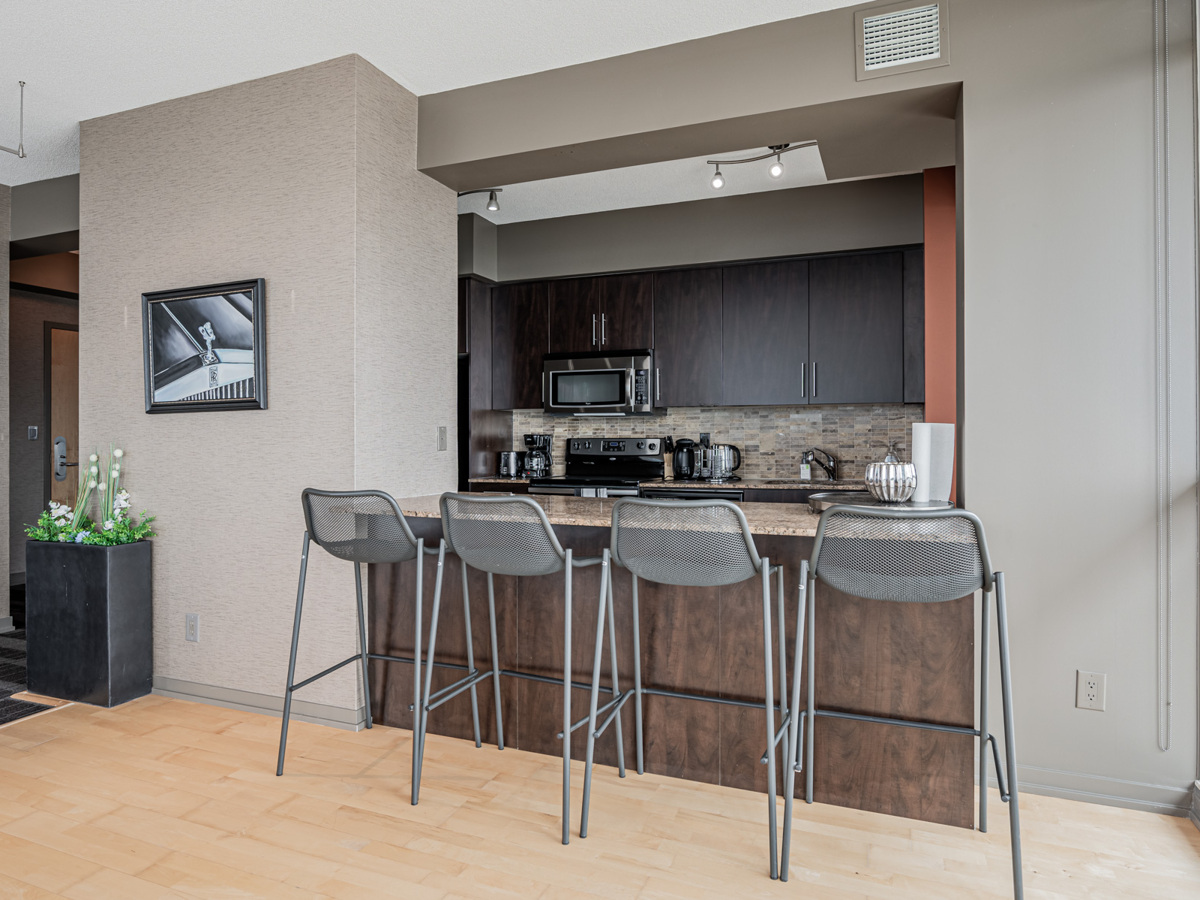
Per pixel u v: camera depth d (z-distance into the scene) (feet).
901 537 5.68
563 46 8.64
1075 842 6.50
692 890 5.86
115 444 10.42
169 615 10.12
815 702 7.36
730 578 6.38
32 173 12.66
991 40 7.37
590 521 7.55
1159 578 6.94
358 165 8.92
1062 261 7.17
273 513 9.41
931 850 6.43
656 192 13.87
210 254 9.75
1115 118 7.01
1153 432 6.94
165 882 5.92
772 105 8.17
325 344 9.06
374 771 7.92
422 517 8.31
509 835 6.64
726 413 15.67
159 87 9.63
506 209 14.93
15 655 12.30
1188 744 6.90
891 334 13.38
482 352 15.96
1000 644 5.80
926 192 10.89
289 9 7.88
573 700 8.30
